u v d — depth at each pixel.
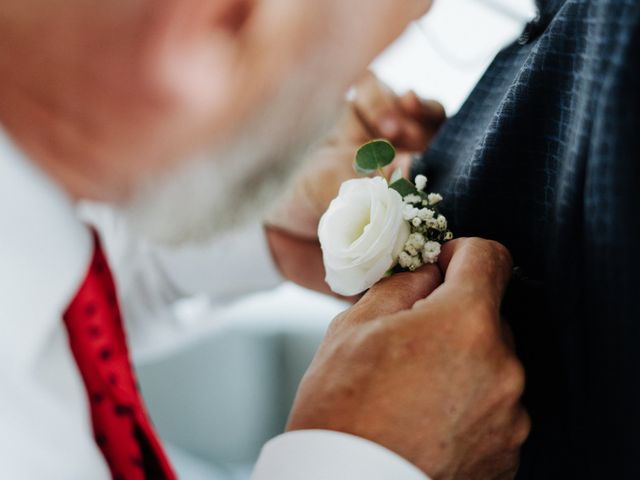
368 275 0.42
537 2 0.46
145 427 0.48
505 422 0.41
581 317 0.40
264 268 0.69
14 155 0.36
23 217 0.38
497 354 0.40
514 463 0.42
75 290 0.44
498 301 0.41
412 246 0.43
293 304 1.24
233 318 1.23
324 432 0.39
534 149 0.42
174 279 0.71
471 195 0.44
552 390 0.42
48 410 0.43
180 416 1.24
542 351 0.43
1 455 0.41
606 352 0.39
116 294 0.48
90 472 0.45
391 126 0.62
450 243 0.44
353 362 0.40
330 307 1.21
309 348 1.23
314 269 0.67
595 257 0.38
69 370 0.45
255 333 1.24
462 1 0.71
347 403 0.40
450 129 0.49
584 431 0.41
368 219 0.42
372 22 0.33
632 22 0.37
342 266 0.42
